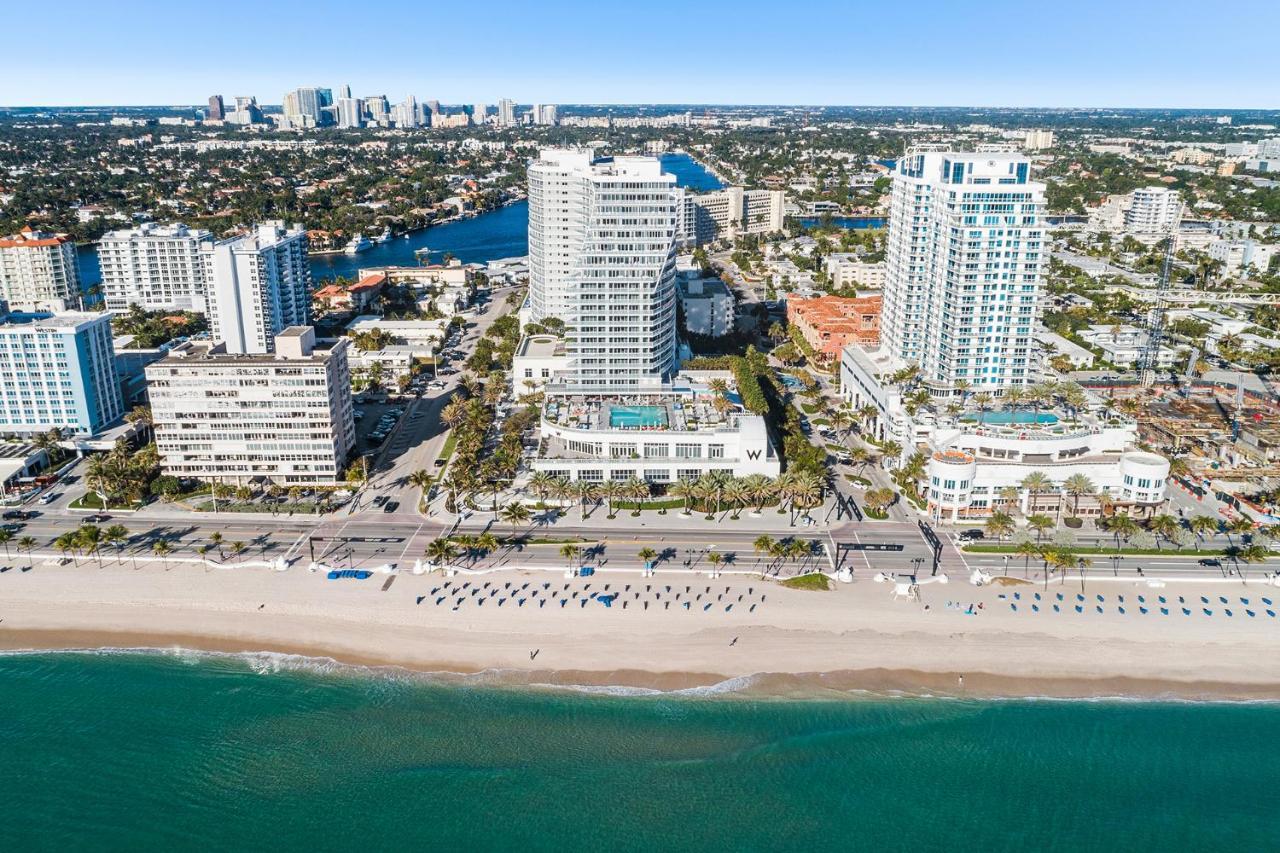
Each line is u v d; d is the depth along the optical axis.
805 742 170.88
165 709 179.00
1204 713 178.12
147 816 156.12
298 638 197.62
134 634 199.62
